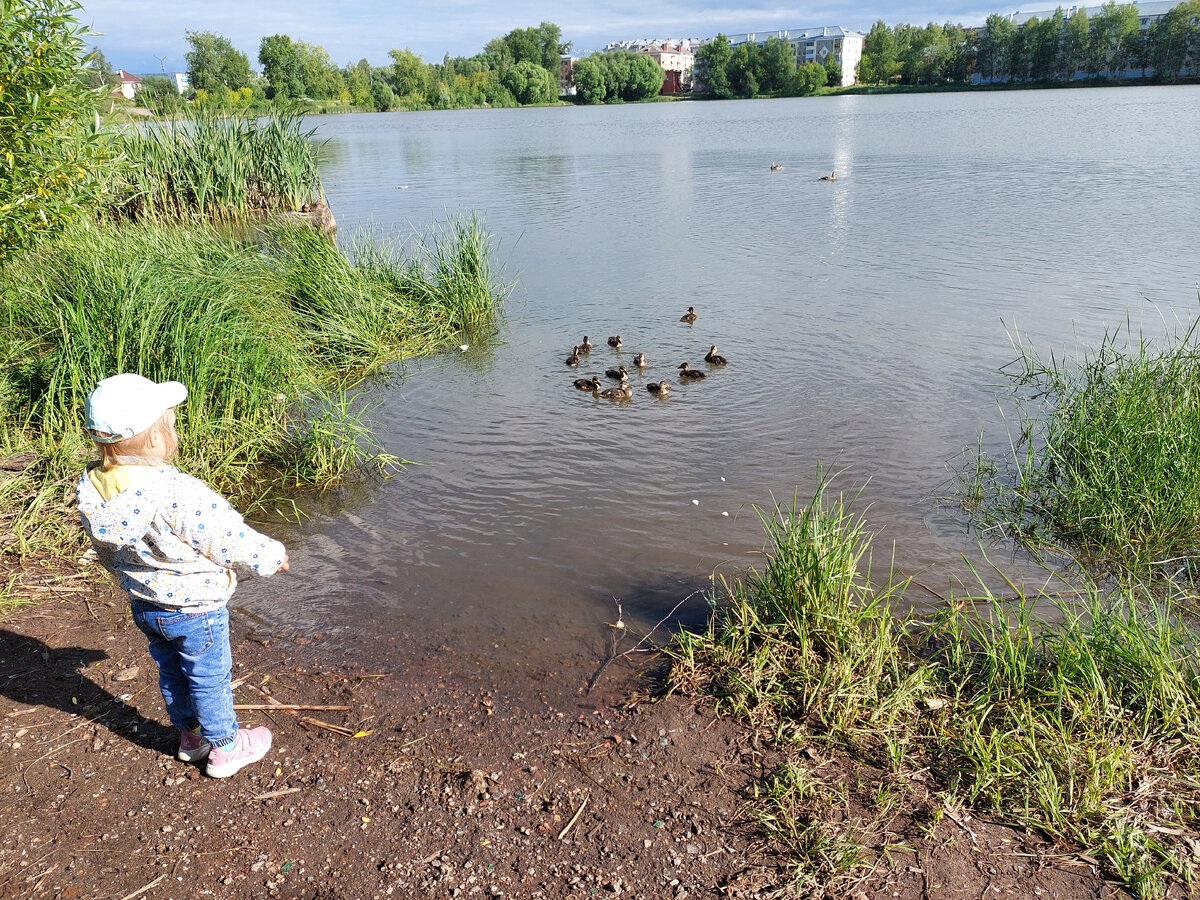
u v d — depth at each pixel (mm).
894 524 7742
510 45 179750
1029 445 8562
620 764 4680
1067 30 130000
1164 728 4648
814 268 18047
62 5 8648
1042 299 14953
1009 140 45562
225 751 4492
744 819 4250
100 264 10656
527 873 3953
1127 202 24281
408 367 12961
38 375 9055
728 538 7508
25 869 3910
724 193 29766
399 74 148750
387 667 5684
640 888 3863
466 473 9070
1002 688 5098
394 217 25797
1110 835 4043
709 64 157750
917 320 14055
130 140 21047
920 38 151625
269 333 10945
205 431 8984
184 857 4020
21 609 5984
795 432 9883
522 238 22328
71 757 4645
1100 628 5387
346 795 4461
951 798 4312
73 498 7328
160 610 3992
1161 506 7438
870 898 3768
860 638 5414
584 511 8102
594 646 5934
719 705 5145
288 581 6895
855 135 54844
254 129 23656
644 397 11273
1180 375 9320
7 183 8578
